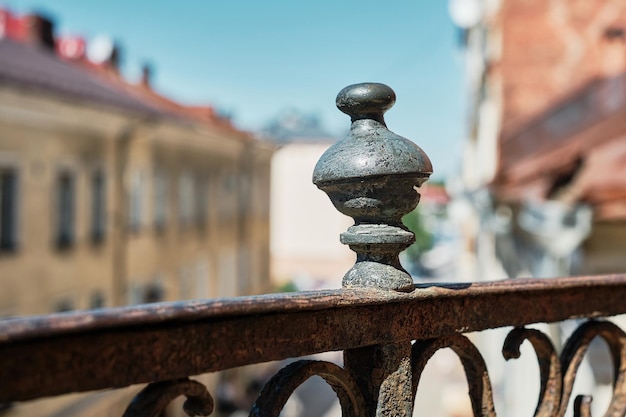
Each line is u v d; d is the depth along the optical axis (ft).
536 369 20.13
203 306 2.89
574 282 4.62
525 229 16.15
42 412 40.78
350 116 3.78
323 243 171.94
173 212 70.28
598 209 13.25
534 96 33.04
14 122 41.91
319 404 79.61
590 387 15.34
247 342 3.10
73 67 60.49
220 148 84.48
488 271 38.27
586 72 33.37
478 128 47.06
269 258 109.70
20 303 43.16
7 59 43.21
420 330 3.88
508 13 33.99
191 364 2.90
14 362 2.45
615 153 13.98
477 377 4.22
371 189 3.63
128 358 2.72
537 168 18.30
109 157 54.90
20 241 42.98
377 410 3.71
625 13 33.58
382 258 3.75
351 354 3.80
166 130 64.28
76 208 50.21
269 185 109.29
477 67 48.11
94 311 2.61
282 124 196.54
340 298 3.44
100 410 49.83
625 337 5.08
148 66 87.61
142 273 62.59
